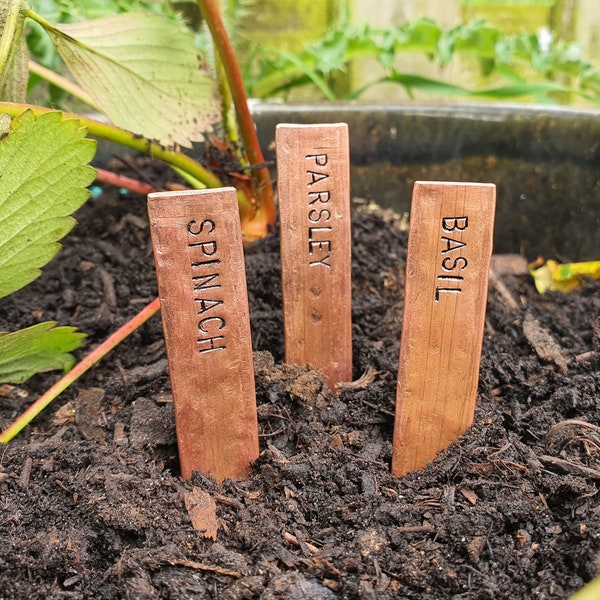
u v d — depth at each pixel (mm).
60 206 117
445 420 121
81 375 140
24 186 112
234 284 109
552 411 130
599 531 103
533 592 98
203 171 161
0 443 120
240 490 116
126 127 147
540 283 174
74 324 152
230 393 115
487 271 113
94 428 128
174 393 112
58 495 113
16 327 151
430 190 109
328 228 128
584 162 177
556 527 108
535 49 219
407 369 118
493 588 98
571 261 185
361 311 158
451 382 119
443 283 114
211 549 105
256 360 135
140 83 149
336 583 100
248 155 162
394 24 303
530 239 189
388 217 192
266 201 169
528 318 158
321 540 107
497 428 123
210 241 106
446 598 99
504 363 143
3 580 100
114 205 186
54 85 183
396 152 190
